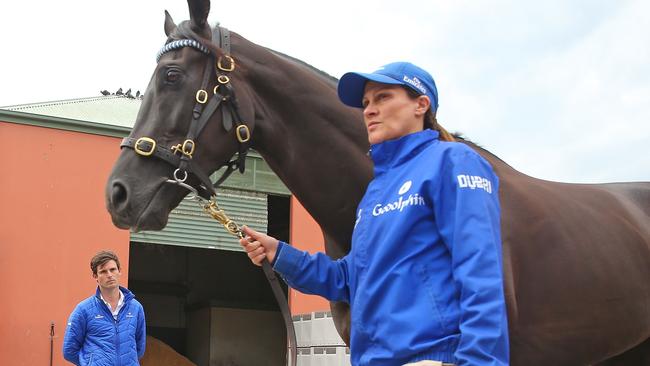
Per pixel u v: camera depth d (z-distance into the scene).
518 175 2.84
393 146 1.79
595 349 2.68
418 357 1.57
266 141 2.66
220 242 9.73
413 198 1.64
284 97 2.63
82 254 8.88
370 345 1.67
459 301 1.57
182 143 2.46
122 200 2.40
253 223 9.91
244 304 13.81
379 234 1.69
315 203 2.66
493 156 2.84
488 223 1.58
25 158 8.86
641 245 2.91
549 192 2.80
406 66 1.81
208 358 13.34
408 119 1.79
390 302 1.61
